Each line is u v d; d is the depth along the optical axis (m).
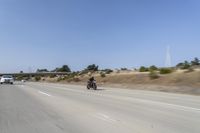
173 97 27.52
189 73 44.22
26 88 47.38
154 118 14.33
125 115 15.45
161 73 52.59
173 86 40.69
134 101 23.33
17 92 36.22
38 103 22.25
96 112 16.80
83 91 38.31
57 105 20.72
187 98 26.34
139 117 14.70
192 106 19.53
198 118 14.25
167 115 15.33
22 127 12.30
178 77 44.25
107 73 81.44
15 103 22.33
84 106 19.95
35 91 38.56
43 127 12.25
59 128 11.98
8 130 11.69
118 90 40.62
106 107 19.25
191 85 38.78
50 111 17.48
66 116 15.34
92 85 43.00
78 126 12.39
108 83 61.97
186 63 65.81
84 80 79.75
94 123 13.07
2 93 34.09
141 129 11.55
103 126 12.30
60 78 110.00
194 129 11.47
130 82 55.62
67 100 24.69
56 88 47.62
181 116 14.95
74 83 77.81
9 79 71.81
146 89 42.72
